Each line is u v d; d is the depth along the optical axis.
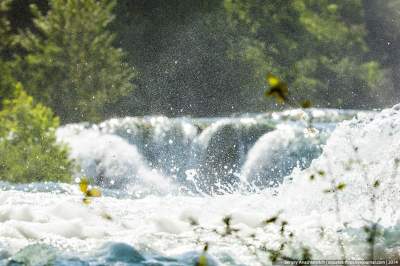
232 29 81.12
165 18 82.19
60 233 13.96
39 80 67.06
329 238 13.73
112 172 37.75
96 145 38.41
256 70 79.69
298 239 13.71
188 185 38.97
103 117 69.06
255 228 15.11
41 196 19.81
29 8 79.25
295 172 20.33
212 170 40.53
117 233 14.28
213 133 40.97
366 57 84.69
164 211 17.17
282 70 80.75
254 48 79.62
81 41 67.75
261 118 41.16
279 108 77.00
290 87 80.50
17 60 66.69
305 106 9.76
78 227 14.24
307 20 81.38
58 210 15.91
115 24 81.19
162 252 12.72
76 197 19.97
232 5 81.19
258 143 36.69
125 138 41.28
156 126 41.84
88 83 67.62
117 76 68.56
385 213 16.22
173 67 81.50
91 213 16.25
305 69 80.75
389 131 19.31
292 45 81.00
